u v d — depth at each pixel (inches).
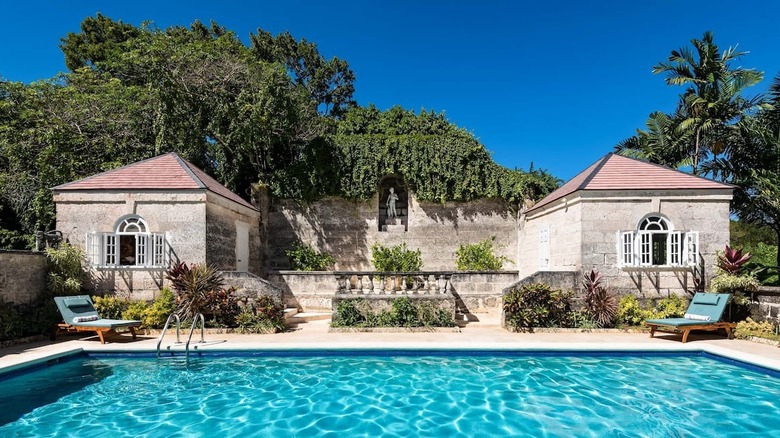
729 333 401.1
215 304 433.1
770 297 404.8
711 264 464.4
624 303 448.8
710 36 662.5
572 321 441.7
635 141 776.9
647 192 471.8
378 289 503.5
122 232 462.0
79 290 442.0
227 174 716.0
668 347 358.6
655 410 248.8
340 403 260.8
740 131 611.2
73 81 741.3
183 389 284.4
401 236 742.5
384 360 344.8
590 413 245.1
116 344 370.6
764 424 229.1
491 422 233.8
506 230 746.2
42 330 391.2
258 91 687.1
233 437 214.7
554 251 556.1
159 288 461.1
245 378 305.1
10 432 218.8
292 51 1311.5
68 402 261.0
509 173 740.0
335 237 735.7
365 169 731.4
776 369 300.2
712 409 249.9
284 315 458.9
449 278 474.0
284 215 732.7
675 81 681.0
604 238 470.3
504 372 316.5
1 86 660.7
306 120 760.3
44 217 614.2
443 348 355.6
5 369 295.1
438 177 737.6
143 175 497.7
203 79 680.4
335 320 445.7
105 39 988.6
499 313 560.7
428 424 231.6
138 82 796.0
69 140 645.9
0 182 609.0
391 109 844.0
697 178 486.3
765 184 569.3
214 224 494.6
